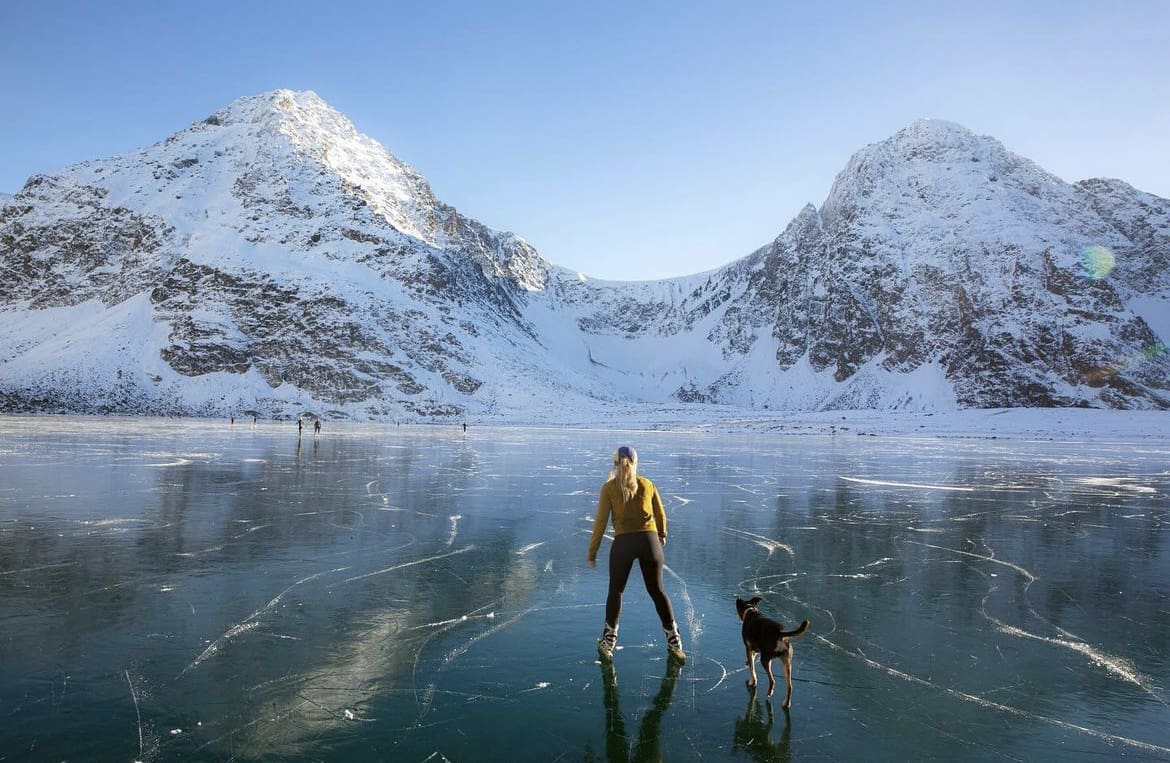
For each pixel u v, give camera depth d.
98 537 11.30
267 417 91.62
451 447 39.59
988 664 6.34
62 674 5.66
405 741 4.67
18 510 13.84
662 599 6.48
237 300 110.62
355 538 11.75
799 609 8.02
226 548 10.71
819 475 25.62
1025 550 11.83
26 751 4.39
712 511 15.99
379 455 31.48
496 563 10.09
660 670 6.11
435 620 7.34
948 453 41.62
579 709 5.25
